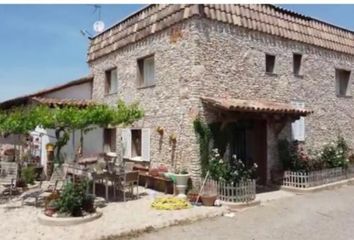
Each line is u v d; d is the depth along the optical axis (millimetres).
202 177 12578
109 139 18266
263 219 9930
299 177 13961
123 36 16938
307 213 10555
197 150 12758
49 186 13750
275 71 15344
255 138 14875
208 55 13172
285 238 8297
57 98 18359
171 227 9188
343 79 18969
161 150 14320
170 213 10266
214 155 12445
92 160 14609
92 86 19562
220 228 9094
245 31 14352
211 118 12977
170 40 14055
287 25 15875
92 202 10070
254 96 14422
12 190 13242
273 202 11992
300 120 16109
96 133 18016
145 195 12914
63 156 15547
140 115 12672
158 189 13945
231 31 13898
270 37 15188
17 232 8586
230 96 13664
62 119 10773
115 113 11773
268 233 8672
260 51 14781
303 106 16266
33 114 10969
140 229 8812
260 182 14773
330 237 8352
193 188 12508
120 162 15438
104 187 13906
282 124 14539
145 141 15219
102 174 11898
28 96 17484
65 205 9570
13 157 17156
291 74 15891
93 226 9008
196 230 8922
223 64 13555
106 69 18344
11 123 10891
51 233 8477
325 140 17188
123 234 8484
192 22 13023
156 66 14766
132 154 16312
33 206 11219
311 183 14109
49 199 10234
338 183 15117
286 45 15797
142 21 15703
